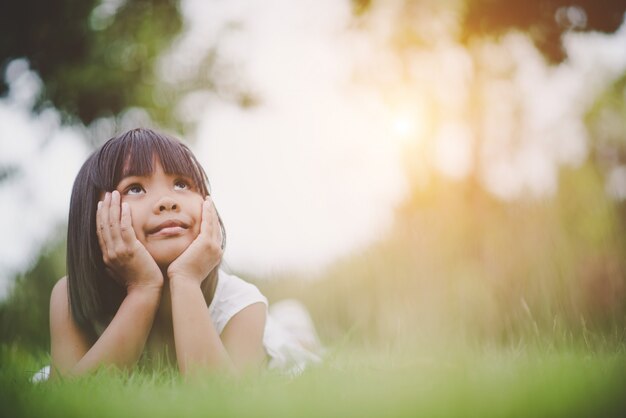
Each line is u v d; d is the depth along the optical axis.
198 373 1.33
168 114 5.66
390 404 0.97
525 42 4.55
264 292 4.36
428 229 3.24
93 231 1.72
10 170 4.72
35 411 1.05
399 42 4.87
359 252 3.47
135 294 1.62
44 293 4.14
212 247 1.68
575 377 1.11
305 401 0.99
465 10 4.48
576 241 2.75
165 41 5.55
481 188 4.38
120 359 1.55
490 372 1.31
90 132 5.22
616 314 2.29
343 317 3.46
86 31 4.86
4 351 2.30
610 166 5.64
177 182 1.72
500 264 2.64
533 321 1.97
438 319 2.61
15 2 4.46
